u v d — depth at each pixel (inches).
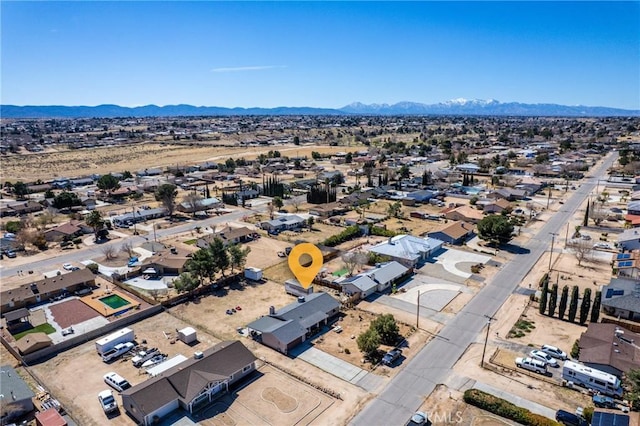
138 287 3191.4
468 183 6820.9
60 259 3799.2
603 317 2637.8
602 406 1856.5
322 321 2598.4
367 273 3159.5
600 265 3467.0
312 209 5275.6
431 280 3223.4
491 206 5182.1
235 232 4237.2
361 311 2768.2
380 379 2082.9
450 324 2583.7
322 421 1809.8
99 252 3973.9
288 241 4220.0
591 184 6732.3
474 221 4724.4
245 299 2974.9
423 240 3873.0
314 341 2431.1
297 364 2214.6
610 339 2214.6
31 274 3452.3
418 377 2090.3
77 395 2001.7
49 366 2234.3
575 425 1733.5
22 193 6259.8
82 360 2288.4
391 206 5128.0
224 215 5300.2
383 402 1918.1
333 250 3786.9
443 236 4067.4
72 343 2439.7
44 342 2341.3
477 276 3287.4
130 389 1899.6
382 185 6732.3
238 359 2128.4
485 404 1849.2
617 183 6722.4
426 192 6048.2
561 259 3619.6
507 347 2329.0
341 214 5285.4
